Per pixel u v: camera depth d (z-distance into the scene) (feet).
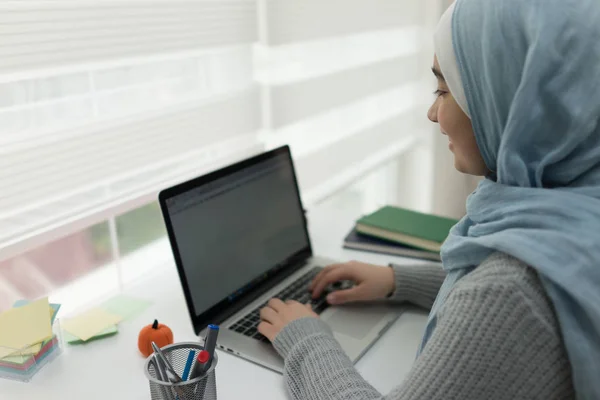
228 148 4.38
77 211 3.34
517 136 1.97
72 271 4.72
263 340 2.89
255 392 2.51
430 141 6.88
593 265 1.74
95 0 3.15
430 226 4.15
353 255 4.05
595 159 1.93
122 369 2.68
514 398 1.78
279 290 3.46
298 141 5.09
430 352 1.92
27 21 2.87
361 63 5.66
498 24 1.93
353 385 2.28
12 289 4.67
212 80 4.15
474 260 2.08
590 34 1.85
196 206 3.12
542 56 1.86
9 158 2.95
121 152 3.50
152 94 3.71
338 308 3.25
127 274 4.09
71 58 3.11
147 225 4.54
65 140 3.18
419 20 6.52
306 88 4.91
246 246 3.42
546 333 1.74
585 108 1.87
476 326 1.79
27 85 3.03
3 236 2.99
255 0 4.21
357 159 5.93
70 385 2.55
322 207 5.15
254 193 3.57
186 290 2.93
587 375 1.74
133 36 3.41
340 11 5.12
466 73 2.07
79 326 3.02
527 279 1.78
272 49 4.52
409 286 3.26
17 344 2.56
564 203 1.87
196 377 2.24
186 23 3.72
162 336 2.76
